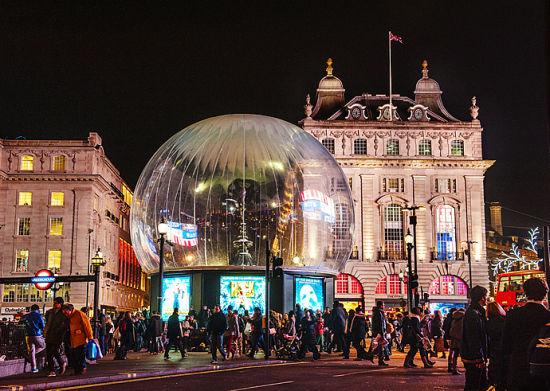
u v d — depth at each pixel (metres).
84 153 80.25
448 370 22.41
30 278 27.91
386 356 28.38
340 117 88.25
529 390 8.38
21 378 19.00
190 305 38.16
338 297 82.94
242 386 17.55
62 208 79.06
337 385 17.88
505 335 8.80
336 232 41.16
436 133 86.44
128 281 104.62
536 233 83.62
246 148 39.62
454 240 84.69
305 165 40.47
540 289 8.71
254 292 37.78
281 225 38.50
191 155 40.12
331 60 92.81
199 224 38.50
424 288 83.00
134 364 24.80
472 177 85.50
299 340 29.80
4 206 78.81
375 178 85.25
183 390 16.58
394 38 86.62
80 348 20.09
